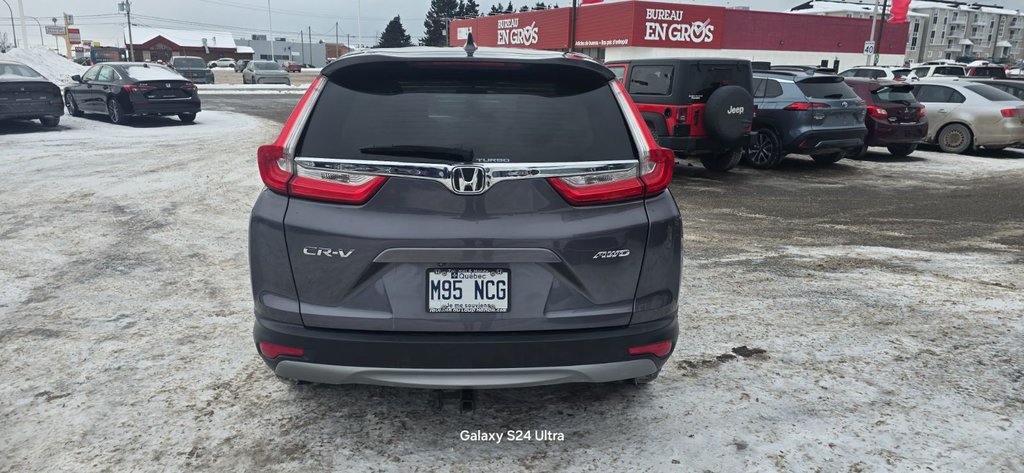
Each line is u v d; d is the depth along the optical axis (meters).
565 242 2.41
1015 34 128.75
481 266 2.40
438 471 2.56
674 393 3.18
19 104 13.84
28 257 5.34
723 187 9.38
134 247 5.66
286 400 3.09
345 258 2.40
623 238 2.47
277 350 2.49
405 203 2.38
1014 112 13.05
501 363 2.42
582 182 2.44
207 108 21.41
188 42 90.06
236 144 12.50
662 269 2.57
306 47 107.19
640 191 2.52
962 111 13.52
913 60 116.69
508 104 2.55
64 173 9.16
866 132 11.34
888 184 9.84
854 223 7.09
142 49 83.19
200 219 6.68
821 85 10.85
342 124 2.50
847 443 2.76
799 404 3.07
